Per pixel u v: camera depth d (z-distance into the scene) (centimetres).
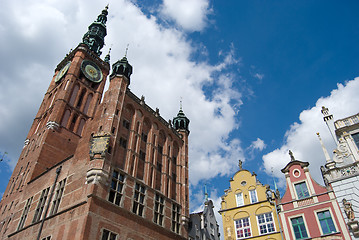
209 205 4772
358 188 2747
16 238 3247
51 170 3616
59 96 5228
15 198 4091
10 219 3778
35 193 3619
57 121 4866
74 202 2758
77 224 2505
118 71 3919
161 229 3247
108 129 3203
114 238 2630
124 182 3062
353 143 3003
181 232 3609
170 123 4503
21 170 4603
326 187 2969
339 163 2989
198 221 4141
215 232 4544
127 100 3738
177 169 4209
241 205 3488
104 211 2655
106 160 2939
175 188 3991
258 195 3441
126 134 3481
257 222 3256
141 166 3497
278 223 3089
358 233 2572
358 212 2642
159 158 3934
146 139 3834
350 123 3139
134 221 2927
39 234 2602
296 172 3241
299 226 2930
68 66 5991
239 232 3316
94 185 2711
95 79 6106
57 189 3181
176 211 3712
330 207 2831
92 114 5619
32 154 4628
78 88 5656
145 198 3250
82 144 3338
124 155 3303
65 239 2498
